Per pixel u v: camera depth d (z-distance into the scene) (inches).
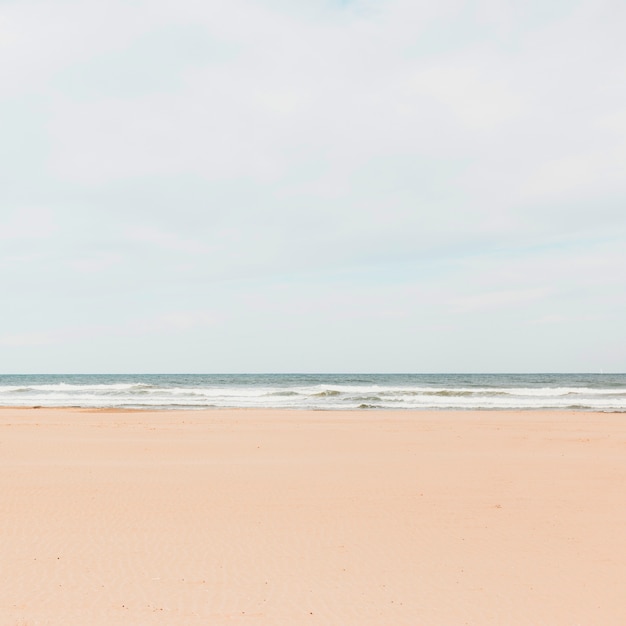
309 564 358.0
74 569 345.7
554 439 954.1
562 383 3491.6
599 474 641.6
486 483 592.4
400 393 2363.4
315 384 3614.7
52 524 439.5
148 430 1066.1
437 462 717.3
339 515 470.3
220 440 926.4
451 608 294.4
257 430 1070.4
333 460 732.0
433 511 483.8
